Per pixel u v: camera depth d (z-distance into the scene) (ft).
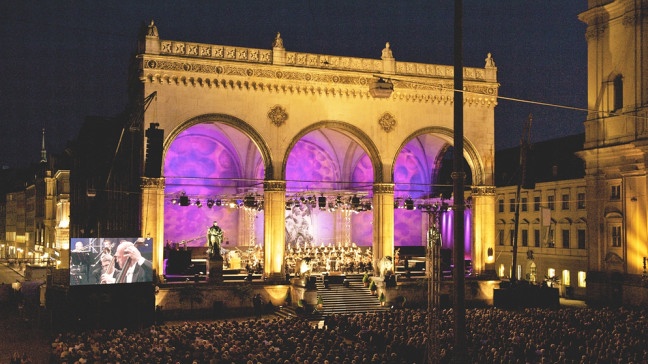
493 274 191.72
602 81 183.42
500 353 88.12
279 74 173.78
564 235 208.33
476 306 185.78
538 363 85.25
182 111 165.58
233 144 199.82
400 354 96.37
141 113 144.87
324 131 202.69
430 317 75.77
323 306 163.12
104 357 90.38
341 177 215.10
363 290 174.60
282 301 169.58
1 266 340.18
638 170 170.30
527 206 226.79
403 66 185.57
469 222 219.82
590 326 117.29
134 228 164.86
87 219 201.77
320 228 213.87
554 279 193.77
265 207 173.27
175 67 164.66
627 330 107.24
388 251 181.47
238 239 203.21
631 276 171.53
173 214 196.85
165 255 182.91
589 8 188.24
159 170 105.40
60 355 96.17
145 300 144.87
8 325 154.10
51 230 336.08
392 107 184.65
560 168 213.46
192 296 159.84
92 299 140.46
